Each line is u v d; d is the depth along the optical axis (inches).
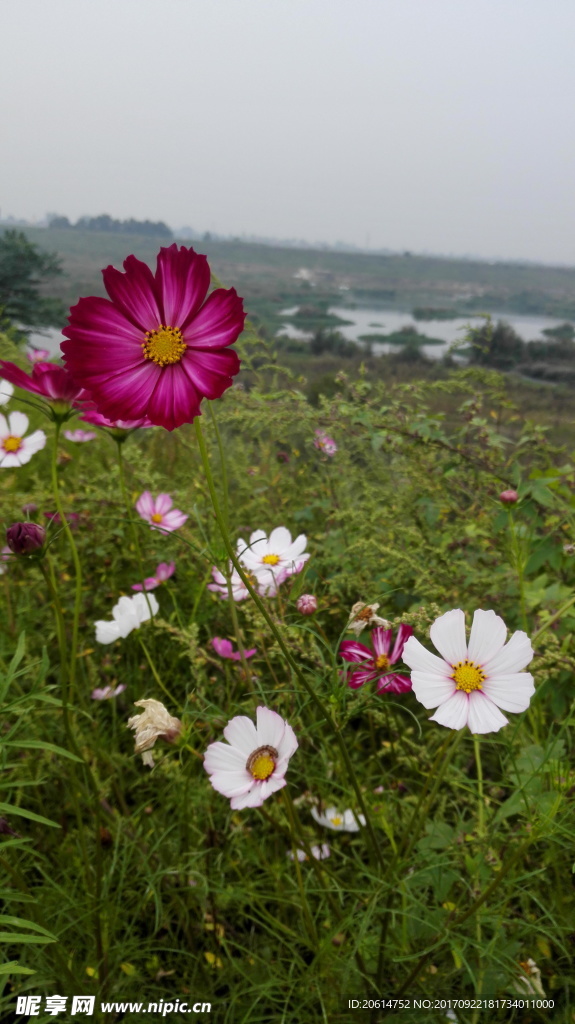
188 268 40.8
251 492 116.9
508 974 49.9
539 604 79.0
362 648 52.1
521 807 50.8
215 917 59.7
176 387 40.1
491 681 39.8
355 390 102.7
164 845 61.7
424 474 94.4
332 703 43.7
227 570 49.6
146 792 72.9
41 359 137.6
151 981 58.6
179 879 60.7
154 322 41.3
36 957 52.0
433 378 111.7
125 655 88.7
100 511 101.2
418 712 78.2
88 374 41.6
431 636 40.9
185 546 93.4
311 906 59.2
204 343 40.9
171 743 46.6
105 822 63.7
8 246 813.2
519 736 63.1
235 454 130.5
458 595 80.4
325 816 66.2
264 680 77.0
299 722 59.6
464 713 39.3
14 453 78.7
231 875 63.9
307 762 71.6
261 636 60.4
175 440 142.7
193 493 111.7
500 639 39.9
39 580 85.1
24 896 39.3
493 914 48.6
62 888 53.7
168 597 94.4
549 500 82.9
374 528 87.0
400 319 5649.6
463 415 99.9
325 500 110.6
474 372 101.0
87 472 127.0
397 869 47.0
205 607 89.9
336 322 4566.9
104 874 56.9
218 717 48.3
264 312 4975.4
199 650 65.0
